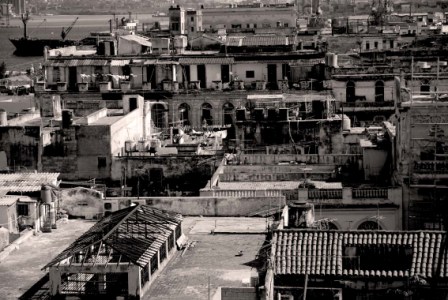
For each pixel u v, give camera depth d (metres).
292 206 66.50
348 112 123.62
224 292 50.22
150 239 55.28
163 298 51.88
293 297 56.12
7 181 73.19
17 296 53.06
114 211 64.56
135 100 105.06
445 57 142.00
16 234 64.12
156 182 90.06
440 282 56.22
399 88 82.81
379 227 79.56
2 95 154.38
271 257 56.72
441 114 80.12
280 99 104.12
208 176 89.38
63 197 70.19
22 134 92.06
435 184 79.75
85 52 143.88
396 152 82.94
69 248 54.19
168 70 127.00
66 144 91.38
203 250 60.31
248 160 90.75
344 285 56.88
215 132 110.38
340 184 83.75
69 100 124.38
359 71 126.44
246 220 67.75
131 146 93.12
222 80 128.50
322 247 58.22
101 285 52.25
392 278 56.69
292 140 97.69
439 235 58.09
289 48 135.00
